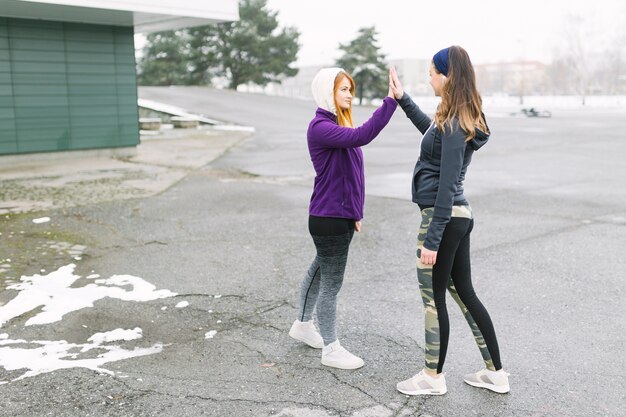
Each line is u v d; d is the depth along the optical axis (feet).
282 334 13.82
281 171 42.83
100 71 49.75
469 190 34.01
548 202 30.04
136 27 54.49
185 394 10.93
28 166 44.14
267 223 25.50
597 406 10.44
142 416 10.16
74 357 12.56
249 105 136.56
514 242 21.94
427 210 10.46
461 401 10.66
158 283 17.54
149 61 198.49
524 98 309.01
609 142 65.05
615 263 19.21
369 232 23.81
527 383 11.30
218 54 195.83
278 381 11.46
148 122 80.79
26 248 21.33
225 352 12.82
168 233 23.75
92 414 10.25
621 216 26.50
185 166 45.06
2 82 43.96
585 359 12.32
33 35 45.32
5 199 30.63
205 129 86.84
